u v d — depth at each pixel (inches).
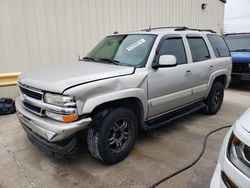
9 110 201.2
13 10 219.5
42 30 239.6
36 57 240.5
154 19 357.1
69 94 98.9
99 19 282.8
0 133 161.9
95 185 104.9
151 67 131.5
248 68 287.1
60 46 255.0
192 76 162.1
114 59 141.3
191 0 434.3
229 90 315.3
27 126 119.8
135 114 132.2
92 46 281.7
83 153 132.9
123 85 116.8
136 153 132.3
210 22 514.9
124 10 308.7
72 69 126.3
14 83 219.9
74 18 260.2
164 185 104.2
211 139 151.4
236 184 60.9
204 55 180.7
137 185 104.4
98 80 108.8
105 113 113.1
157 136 155.9
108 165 120.6
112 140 118.6
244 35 334.3
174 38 153.8
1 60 220.8
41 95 108.0
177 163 121.9
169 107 150.5
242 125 68.7
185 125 176.7
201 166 119.1
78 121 101.7
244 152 62.7
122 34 161.8
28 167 119.8
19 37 227.0
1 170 117.3
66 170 116.7
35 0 230.1
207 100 193.9
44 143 111.1
